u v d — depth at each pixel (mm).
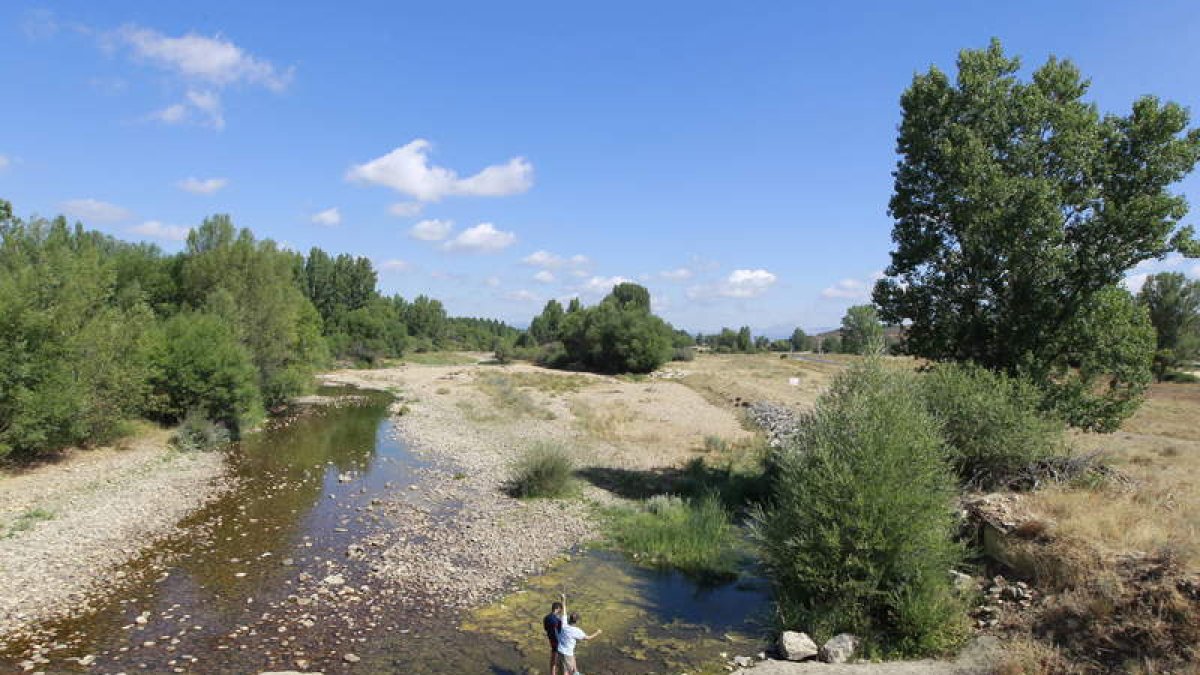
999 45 24984
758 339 162000
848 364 19391
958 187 24625
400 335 123188
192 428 36188
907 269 26969
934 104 25781
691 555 20109
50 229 43812
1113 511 16094
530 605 16625
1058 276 23125
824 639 14312
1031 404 21031
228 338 41781
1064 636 13164
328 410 53750
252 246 54531
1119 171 23406
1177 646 11742
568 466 28562
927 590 14492
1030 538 15930
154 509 23547
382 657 13648
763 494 26672
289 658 13445
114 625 14633
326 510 24594
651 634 15281
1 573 16781
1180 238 22156
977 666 12828
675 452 38125
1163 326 69688
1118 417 23719
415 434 42375
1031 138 24016
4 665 12664
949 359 25734
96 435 31781
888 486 14812
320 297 118062
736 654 14398
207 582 17312
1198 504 16984
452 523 23297
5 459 27094
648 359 94000
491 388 69938
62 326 28391
